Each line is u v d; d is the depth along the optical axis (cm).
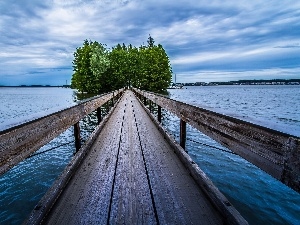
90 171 284
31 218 165
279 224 398
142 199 217
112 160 325
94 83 5141
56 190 211
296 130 116
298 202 461
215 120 209
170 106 434
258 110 3084
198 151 776
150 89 5528
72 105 332
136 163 313
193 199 215
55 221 182
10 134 152
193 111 284
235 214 159
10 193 525
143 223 181
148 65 5469
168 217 187
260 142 136
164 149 379
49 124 226
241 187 521
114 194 227
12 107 3772
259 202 462
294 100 5331
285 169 112
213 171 609
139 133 502
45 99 6041
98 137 466
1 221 429
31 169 661
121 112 858
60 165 695
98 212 195
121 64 5597
